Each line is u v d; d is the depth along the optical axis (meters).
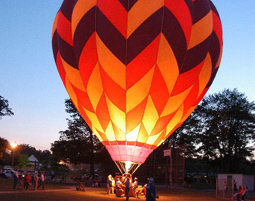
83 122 51.69
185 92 19.98
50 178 48.00
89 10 18.67
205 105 62.31
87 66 19.33
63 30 20.75
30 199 17.44
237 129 60.72
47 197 19.12
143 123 20.17
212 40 20.50
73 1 20.83
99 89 19.72
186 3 18.47
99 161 53.53
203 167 88.38
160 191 33.62
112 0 17.94
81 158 52.22
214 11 21.41
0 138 68.12
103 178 50.56
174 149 39.16
